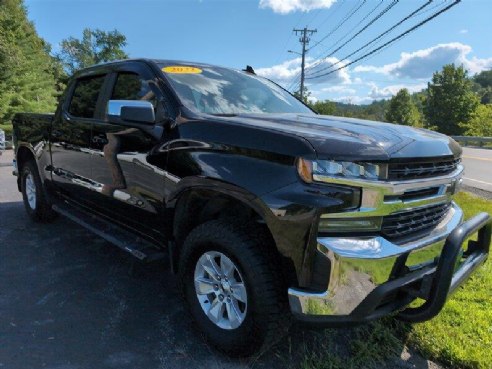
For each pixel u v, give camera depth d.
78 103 4.38
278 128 2.58
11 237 5.01
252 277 2.51
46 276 3.94
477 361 2.72
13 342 2.86
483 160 18.95
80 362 2.67
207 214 3.03
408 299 2.57
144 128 3.24
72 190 4.44
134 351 2.81
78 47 53.78
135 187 3.37
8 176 9.87
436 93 69.00
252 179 2.46
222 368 2.66
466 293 3.70
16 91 28.83
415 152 2.53
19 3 40.56
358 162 2.30
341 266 2.24
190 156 2.83
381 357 2.81
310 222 2.26
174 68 3.59
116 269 4.14
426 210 2.71
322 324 2.32
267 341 2.56
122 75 3.82
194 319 2.96
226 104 3.50
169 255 3.26
